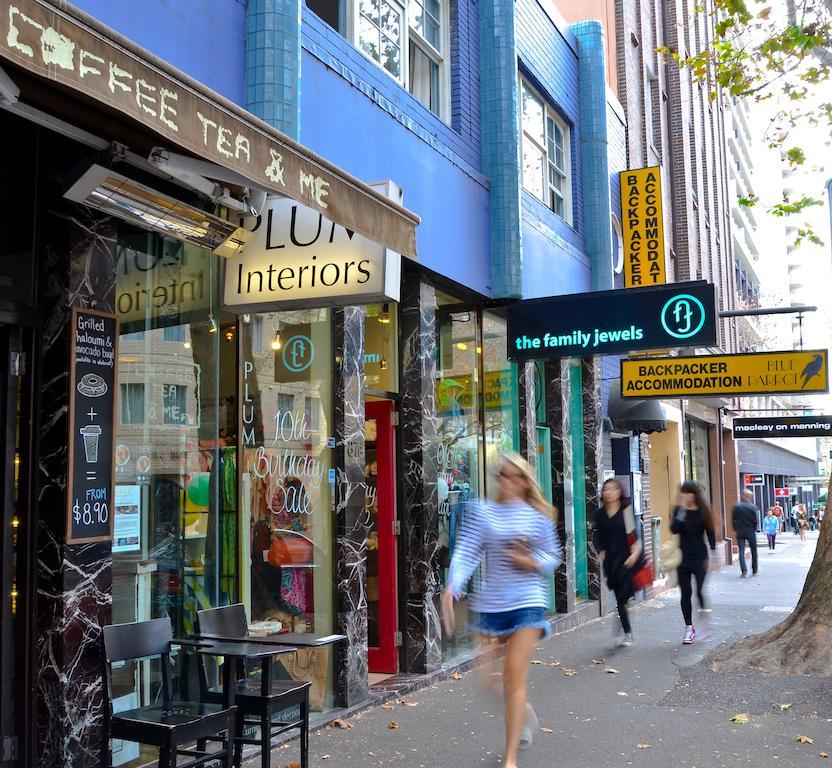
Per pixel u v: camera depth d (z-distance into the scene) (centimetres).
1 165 486
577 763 577
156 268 584
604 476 1436
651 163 1923
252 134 414
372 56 816
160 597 572
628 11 1762
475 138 1013
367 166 753
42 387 494
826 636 811
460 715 705
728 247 3331
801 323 1673
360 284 573
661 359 1262
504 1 1036
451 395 991
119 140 465
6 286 482
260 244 604
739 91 1095
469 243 966
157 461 575
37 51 307
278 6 605
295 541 698
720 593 1605
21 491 486
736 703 725
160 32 530
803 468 7356
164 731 430
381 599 855
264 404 674
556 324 989
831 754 594
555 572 1224
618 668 888
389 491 866
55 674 474
